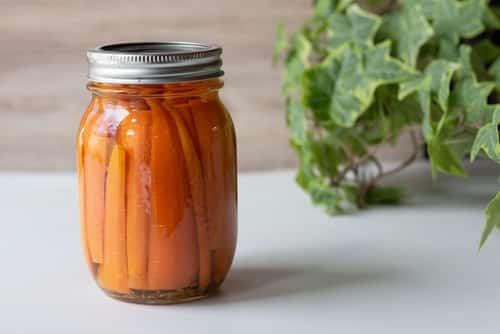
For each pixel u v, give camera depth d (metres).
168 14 0.92
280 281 0.67
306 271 0.68
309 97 0.78
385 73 0.75
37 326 0.61
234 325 0.61
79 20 0.92
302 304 0.63
